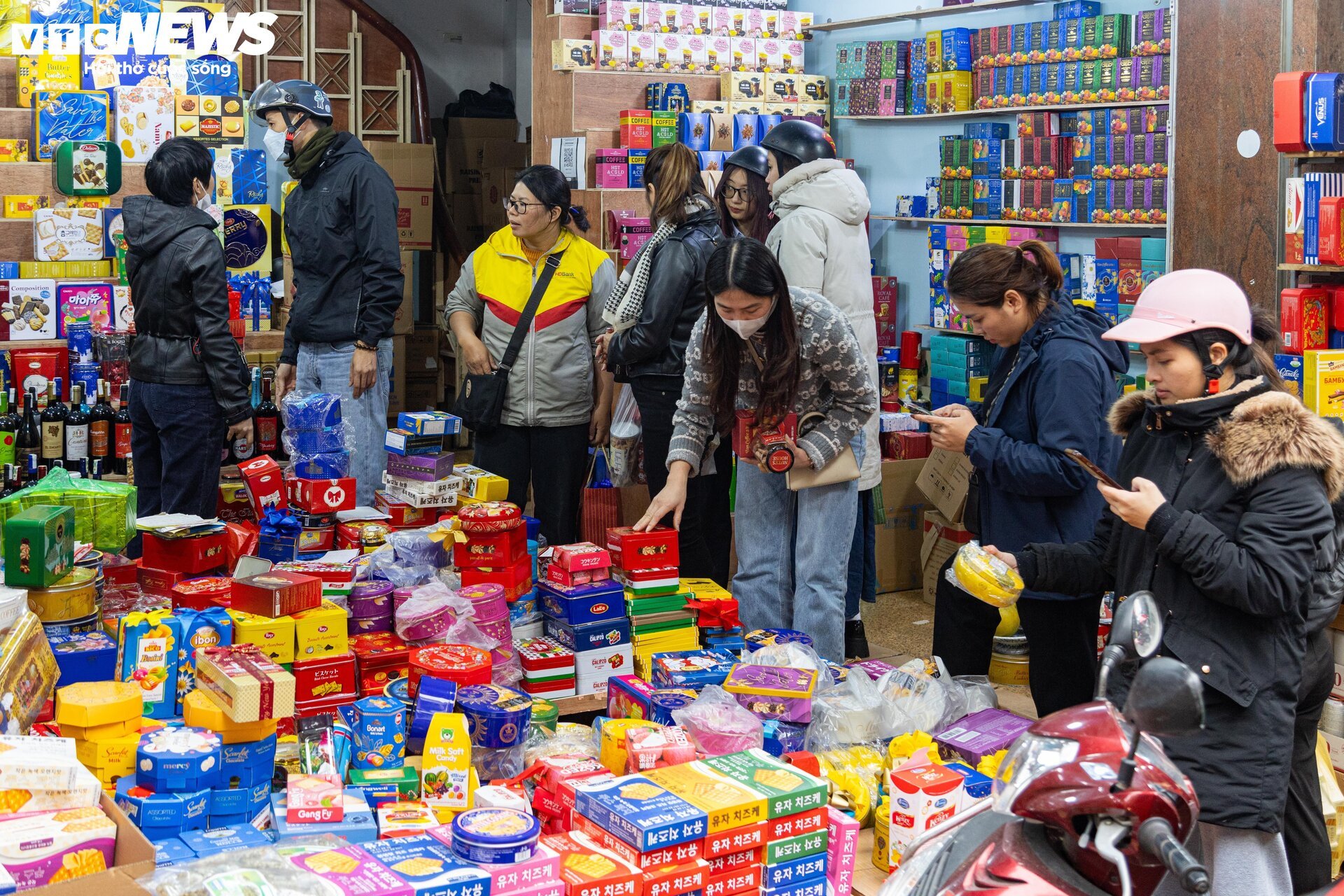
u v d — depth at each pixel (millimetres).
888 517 6062
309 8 9695
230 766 2418
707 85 6953
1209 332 2396
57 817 2088
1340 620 3682
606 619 3613
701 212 4648
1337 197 4238
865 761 3127
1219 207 4770
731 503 5500
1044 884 1490
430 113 11164
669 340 4637
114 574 3406
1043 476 3205
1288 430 2318
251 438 5062
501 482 4047
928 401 6430
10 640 2479
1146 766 1519
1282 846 2449
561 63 6641
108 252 5852
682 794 2477
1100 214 5547
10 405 5590
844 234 4691
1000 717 3393
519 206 4805
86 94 5914
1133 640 1727
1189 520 2336
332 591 3240
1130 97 5422
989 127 6102
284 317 6293
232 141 6141
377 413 5082
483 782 2916
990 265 3266
